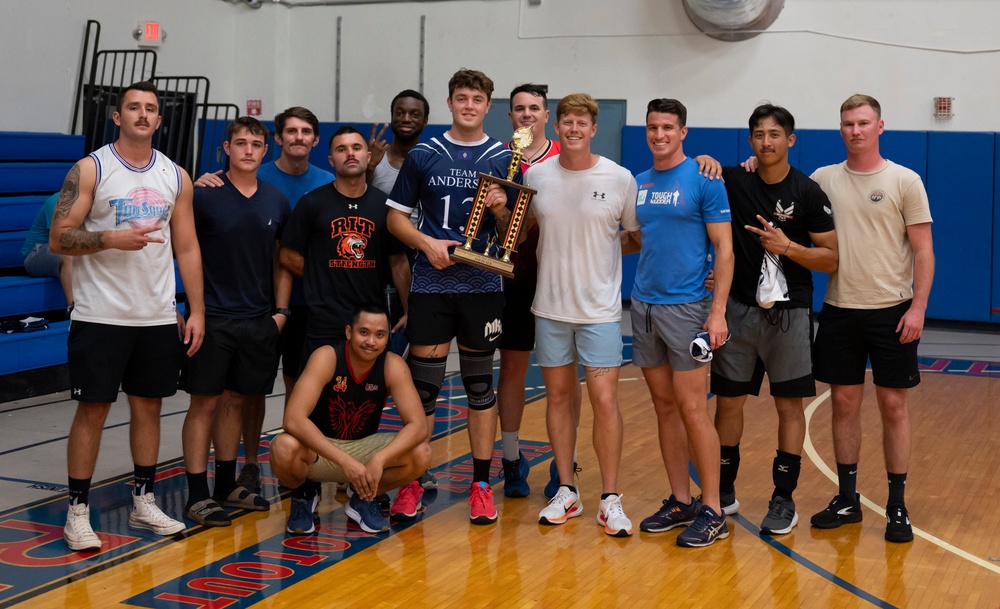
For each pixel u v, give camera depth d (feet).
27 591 10.53
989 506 14.03
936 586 11.02
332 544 12.19
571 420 13.35
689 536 12.23
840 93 33.19
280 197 13.34
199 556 11.68
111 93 29.84
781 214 12.23
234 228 12.76
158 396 12.14
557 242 12.55
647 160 35.42
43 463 15.65
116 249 11.50
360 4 38.47
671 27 34.81
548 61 36.52
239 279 12.91
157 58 34.58
